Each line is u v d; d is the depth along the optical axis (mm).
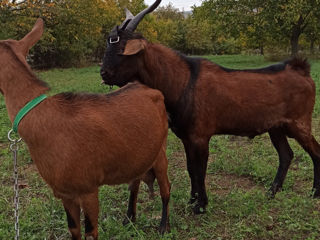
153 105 3660
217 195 4941
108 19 32656
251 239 3936
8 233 4012
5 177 5742
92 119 3016
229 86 4383
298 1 22469
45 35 24469
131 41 4012
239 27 26500
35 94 2871
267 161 6125
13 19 22016
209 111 4320
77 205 3232
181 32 52156
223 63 26328
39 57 30938
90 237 3264
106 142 3070
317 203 4676
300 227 4020
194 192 4664
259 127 4586
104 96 3314
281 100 4547
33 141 2838
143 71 4293
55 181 2912
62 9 23312
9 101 2873
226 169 5832
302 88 4613
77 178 2939
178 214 4523
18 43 2939
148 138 3447
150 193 4832
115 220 4312
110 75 4266
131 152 3287
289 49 30109
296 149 6547
